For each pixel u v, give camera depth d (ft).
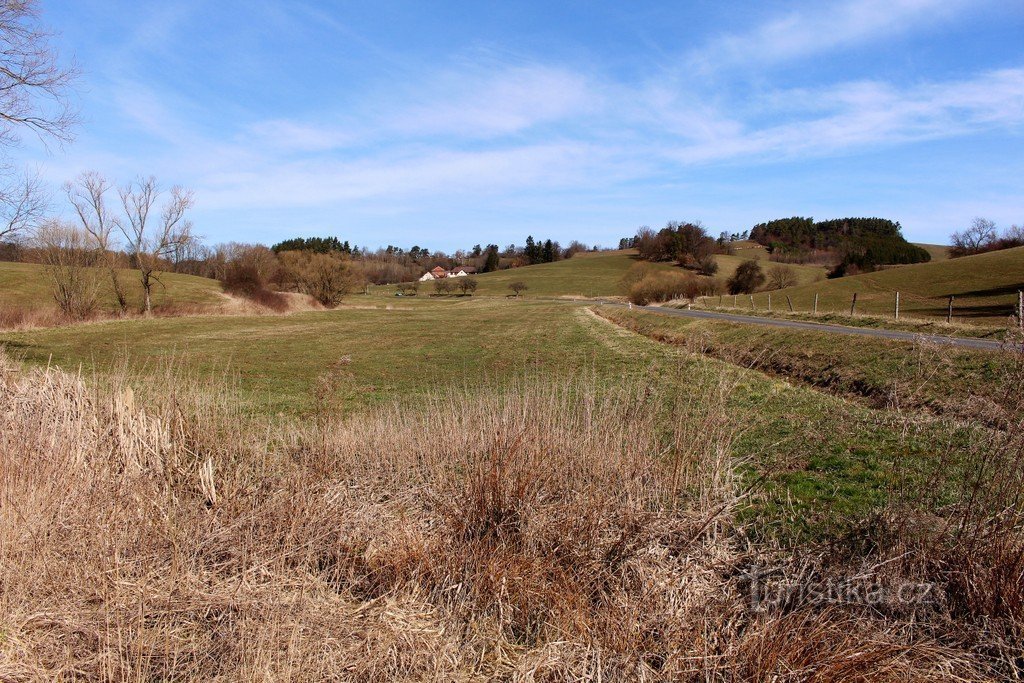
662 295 229.86
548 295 333.83
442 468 18.84
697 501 16.29
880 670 10.57
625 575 13.51
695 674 11.11
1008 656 11.27
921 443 22.40
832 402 33.60
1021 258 186.60
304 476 18.53
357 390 48.11
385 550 15.20
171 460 20.31
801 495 19.10
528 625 12.87
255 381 55.11
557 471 16.89
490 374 52.42
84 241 126.00
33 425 20.66
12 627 11.87
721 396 20.03
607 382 33.99
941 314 125.70
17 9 42.96
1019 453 13.47
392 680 11.30
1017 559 12.07
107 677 10.94
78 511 15.43
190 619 12.65
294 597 13.06
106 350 79.25
